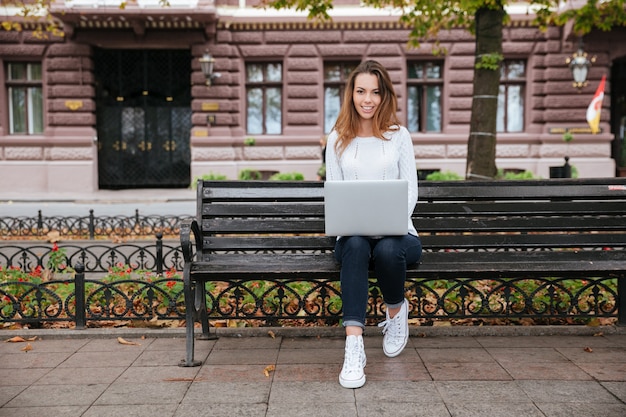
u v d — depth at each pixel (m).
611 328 4.18
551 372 3.42
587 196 4.30
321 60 18.30
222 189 4.17
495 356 3.71
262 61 18.44
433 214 4.25
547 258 4.00
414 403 2.99
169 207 14.70
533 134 18.25
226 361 3.67
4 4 14.35
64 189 18.09
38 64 18.53
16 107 18.69
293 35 18.14
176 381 3.33
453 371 3.45
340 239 3.62
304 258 3.88
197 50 18.06
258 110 18.80
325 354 3.79
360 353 3.28
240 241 4.09
